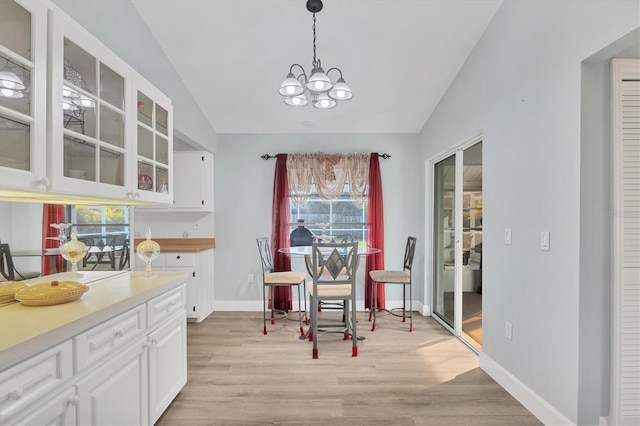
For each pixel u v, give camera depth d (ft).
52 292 4.69
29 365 3.43
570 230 5.74
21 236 5.35
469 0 7.88
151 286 6.01
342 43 9.29
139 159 6.61
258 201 14.10
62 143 4.60
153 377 5.91
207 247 13.28
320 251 10.34
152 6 8.09
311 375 8.34
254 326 12.11
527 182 6.92
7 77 3.96
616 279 5.58
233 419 6.54
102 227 7.03
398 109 12.46
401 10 8.18
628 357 5.60
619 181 5.58
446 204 12.26
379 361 9.17
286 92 7.96
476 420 6.53
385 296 14.20
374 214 13.76
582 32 5.47
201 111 12.37
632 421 5.60
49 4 4.41
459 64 10.06
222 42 9.21
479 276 10.54
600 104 5.55
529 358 6.85
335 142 14.14
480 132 9.24
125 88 6.07
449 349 10.02
